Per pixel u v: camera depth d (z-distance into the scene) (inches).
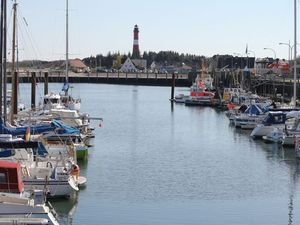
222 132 3356.3
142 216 1494.8
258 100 4621.1
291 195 1758.1
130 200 1654.8
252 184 1897.1
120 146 2701.8
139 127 3590.1
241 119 3533.5
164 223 1439.5
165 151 2568.9
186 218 1492.4
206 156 2438.5
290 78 5457.7
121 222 1438.2
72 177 1678.2
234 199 1699.1
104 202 1625.2
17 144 1518.2
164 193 1753.2
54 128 2186.3
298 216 1530.5
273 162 2300.7
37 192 1312.7
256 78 5920.3
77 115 2992.1
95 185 1831.9
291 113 2810.0
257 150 2618.1
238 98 4820.4
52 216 1206.3
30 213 1182.3
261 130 2997.0
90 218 1465.3
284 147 2669.8
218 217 1508.4
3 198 1207.6
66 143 2084.2
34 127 2123.5
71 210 1536.7
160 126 3676.2
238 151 2591.0
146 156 2413.9
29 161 1620.3
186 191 1784.0
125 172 2053.4
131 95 7135.8
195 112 4869.6
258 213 1553.9
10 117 2492.6
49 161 1700.3
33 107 3555.6
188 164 2240.4
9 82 5280.5
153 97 6786.4
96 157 2362.2
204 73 6806.1
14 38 2518.5
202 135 3203.7
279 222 1475.1
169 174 2037.4
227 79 6535.4
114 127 3565.5
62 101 4040.4
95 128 3474.4
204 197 1715.1
